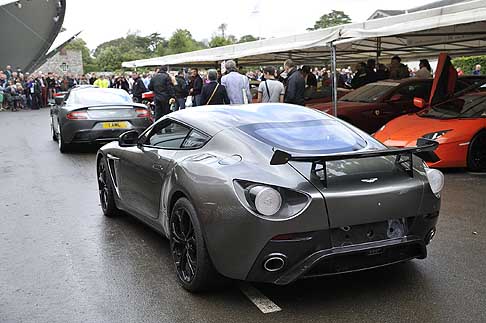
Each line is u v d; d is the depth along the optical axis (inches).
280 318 135.7
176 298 149.8
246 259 133.6
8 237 212.5
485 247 185.0
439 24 294.4
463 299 143.6
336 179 136.9
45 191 298.0
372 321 132.6
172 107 624.4
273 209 129.6
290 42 425.4
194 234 146.6
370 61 561.9
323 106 428.1
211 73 414.0
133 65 904.9
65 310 144.7
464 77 446.9
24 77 1194.6
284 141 156.3
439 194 151.0
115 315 140.7
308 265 131.9
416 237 143.9
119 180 215.2
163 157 174.4
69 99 449.1
